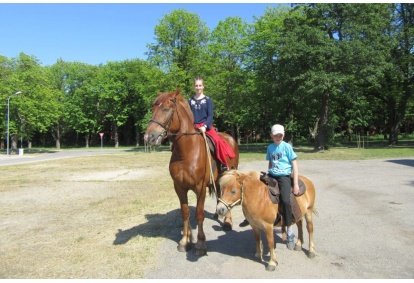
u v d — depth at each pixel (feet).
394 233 21.21
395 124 115.85
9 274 16.39
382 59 85.25
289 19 94.53
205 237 20.13
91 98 180.45
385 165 58.08
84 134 215.10
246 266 16.65
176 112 17.75
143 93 132.57
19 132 135.33
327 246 19.19
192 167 17.99
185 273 16.02
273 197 15.55
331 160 70.23
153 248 19.44
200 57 120.98
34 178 51.37
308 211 17.51
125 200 33.58
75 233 22.86
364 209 27.32
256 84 111.65
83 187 42.14
